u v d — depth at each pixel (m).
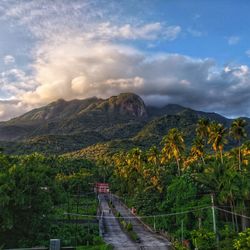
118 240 70.00
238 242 40.09
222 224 62.47
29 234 55.97
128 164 127.62
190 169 82.25
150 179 92.19
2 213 51.16
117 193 154.88
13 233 55.28
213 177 67.44
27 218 55.69
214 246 49.25
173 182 79.38
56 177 118.69
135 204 99.81
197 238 50.31
